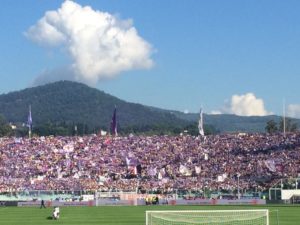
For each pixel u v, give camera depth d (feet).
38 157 612.29
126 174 567.18
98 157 614.75
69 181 543.80
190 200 459.73
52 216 309.22
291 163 551.18
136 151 629.51
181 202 460.14
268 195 473.26
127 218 308.40
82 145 643.04
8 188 514.68
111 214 340.80
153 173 547.49
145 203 465.47
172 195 487.20
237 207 395.96
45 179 552.00
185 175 556.92
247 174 542.16
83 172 573.74
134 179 552.00
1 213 353.10
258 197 474.08
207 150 620.90
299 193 460.55
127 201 467.52
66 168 585.63
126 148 638.12
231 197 480.23
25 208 416.87
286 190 461.78
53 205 457.27
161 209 384.27
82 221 289.74
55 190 502.38
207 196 486.38
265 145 614.75
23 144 643.86
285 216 305.32
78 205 457.68
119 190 515.09
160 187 520.01
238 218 282.77
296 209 367.86
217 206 416.26
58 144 643.04
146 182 538.47
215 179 538.47
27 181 542.16
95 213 350.43
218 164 579.48
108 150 633.20
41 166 590.96
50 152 624.59
